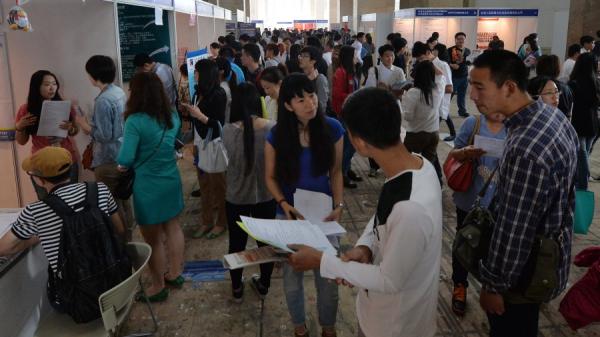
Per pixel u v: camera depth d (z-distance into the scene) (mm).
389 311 1555
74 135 4090
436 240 1467
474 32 12828
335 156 2531
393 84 6145
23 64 4164
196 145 4254
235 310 3293
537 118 1653
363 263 1597
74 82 4195
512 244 1652
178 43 7859
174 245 3496
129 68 6125
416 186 1413
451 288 3516
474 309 3254
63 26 4090
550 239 1700
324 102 5031
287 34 23312
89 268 2268
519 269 1671
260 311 3277
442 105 7070
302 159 2514
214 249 4215
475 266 1840
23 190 4465
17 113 4051
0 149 4348
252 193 3051
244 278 3684
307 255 1670
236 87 2975
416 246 1372
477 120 2996
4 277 2365
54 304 2385
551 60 4223
